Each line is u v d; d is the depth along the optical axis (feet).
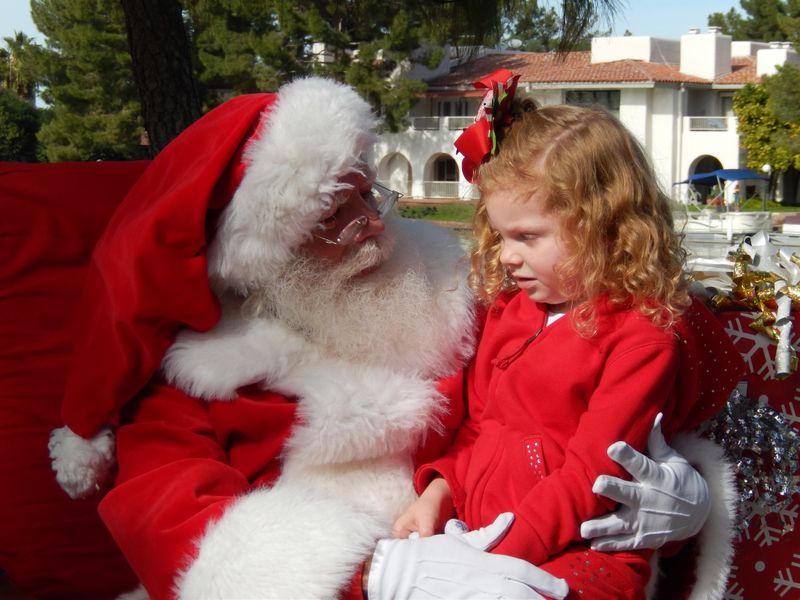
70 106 80.94
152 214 5.54
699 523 5.62
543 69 96.43
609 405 5.41
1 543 6.44
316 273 5.95
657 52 103.60
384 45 69.87
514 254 5.78
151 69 14.28
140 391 5.92
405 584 4.93
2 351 6.51
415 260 6.34
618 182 5.61
